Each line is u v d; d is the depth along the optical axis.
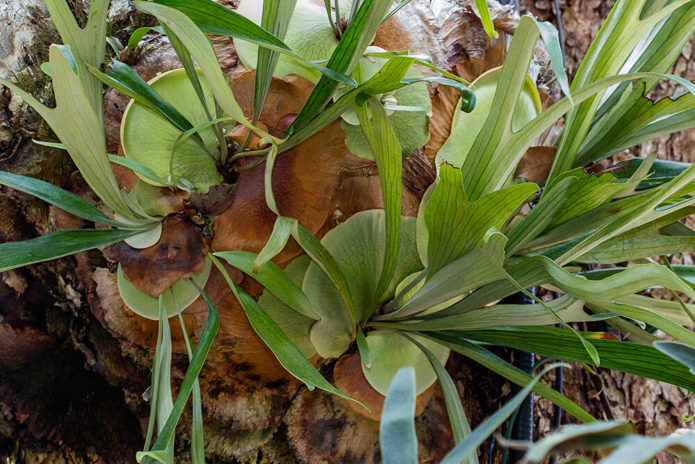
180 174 1.27
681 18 1.31
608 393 1.85
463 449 0.82
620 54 1.25
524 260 1.25
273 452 1.39
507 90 1.21
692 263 2.04
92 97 1.18
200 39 1.07
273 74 1.28
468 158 1.27
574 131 1.31
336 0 1.33
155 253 1.29
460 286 1.27
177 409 1.14
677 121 1.36
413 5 1.44
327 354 1.34
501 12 1.49
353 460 1.39
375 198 1.37
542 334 1.28
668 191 1.16
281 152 1.29
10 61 1.36
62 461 1.36
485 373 1.57
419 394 1.40
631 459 0.60
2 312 1.34
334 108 1.23
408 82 1.25
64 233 1.19
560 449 0.75
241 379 1.36
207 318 1.28
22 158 1.34
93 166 1.17
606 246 1.32
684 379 1.20
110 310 1.34
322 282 1.34
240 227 1.28
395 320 1.36
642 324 1.36
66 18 1.13
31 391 1.35
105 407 1.39
